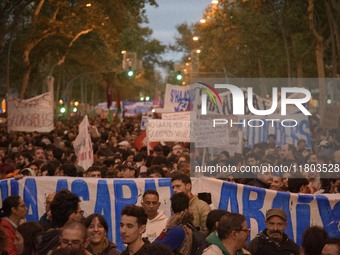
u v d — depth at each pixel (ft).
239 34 205.46
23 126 105.70
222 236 30.01
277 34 187.11
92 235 32.30
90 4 168.25
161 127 79.46
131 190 44.09
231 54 239.71
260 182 50.80
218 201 43.29
